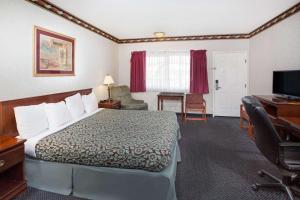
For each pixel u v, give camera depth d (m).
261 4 3.07
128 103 5.29
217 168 2.59
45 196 2.01
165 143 1.95
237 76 5.46
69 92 3.51
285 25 3.49
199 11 3.38
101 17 3.71
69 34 3.59
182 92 5.78
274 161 1.73
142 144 1.92
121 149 1.86
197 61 5.51
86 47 4.20
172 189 1.77
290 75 3.08
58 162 2.03
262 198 1.95
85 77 4.18
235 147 3.32
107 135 2.23
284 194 2.01
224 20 3.93
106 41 5.20
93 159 1.89
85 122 2.86
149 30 4.79
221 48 5.45
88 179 1.95
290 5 3.12
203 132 4.20
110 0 2.90
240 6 3.15
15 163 1.91
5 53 2.34
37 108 2.54
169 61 5.80
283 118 2.49
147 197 1.80
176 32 5.05
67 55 3.53
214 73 5.56
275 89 3.55
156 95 5.98
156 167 1.76
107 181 1.89
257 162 2.75
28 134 2.29
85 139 2.12
